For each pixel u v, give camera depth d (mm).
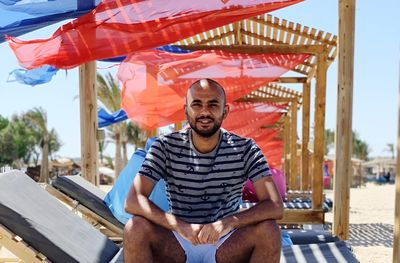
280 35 7367
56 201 3836
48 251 2961
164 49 6270
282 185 6793
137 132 31750
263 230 2477
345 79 4527
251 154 2711
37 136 41500
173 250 2547
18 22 4031
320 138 6379
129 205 2559
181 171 2705
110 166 45281
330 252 3361
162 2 3924
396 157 2486
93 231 3701
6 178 3559
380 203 16109
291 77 9664
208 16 4195
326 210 7027
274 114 12492
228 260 2523
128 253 2496
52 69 5320
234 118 11438
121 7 3928
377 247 6895
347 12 4504
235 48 6109
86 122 5410
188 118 2682
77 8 3916
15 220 2994
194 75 6445
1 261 4102
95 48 4445
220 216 2734
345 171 4590
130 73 6273
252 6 4066
